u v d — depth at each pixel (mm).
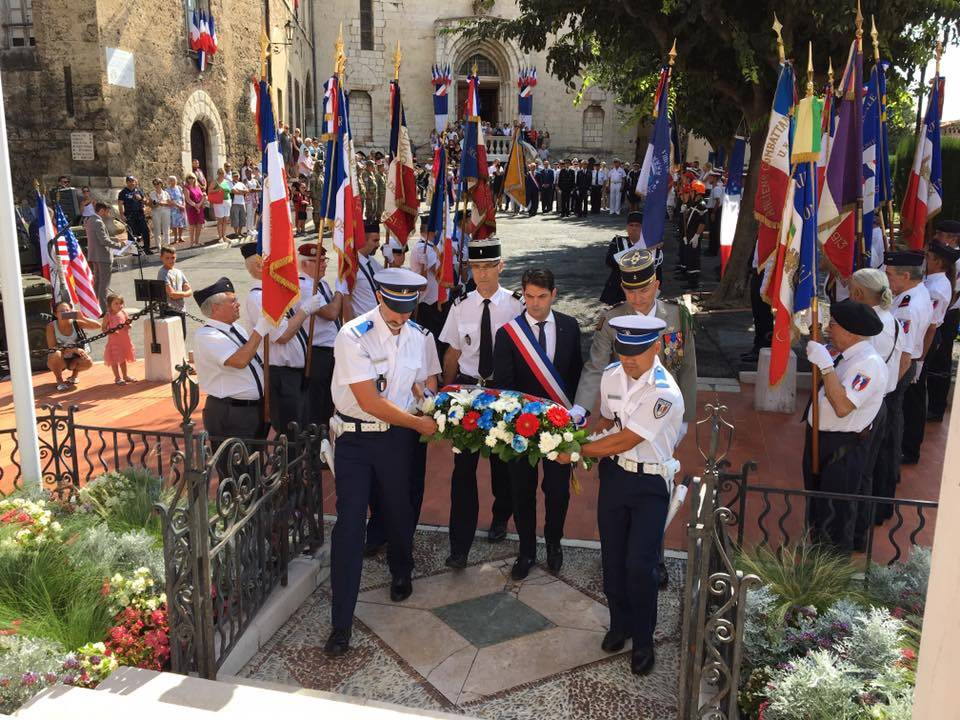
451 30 13320
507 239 21047
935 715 1660
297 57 33750
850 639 3465
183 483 3898
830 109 5734
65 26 18234
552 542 4848
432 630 4270
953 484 1650
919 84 11172
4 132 4801
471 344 4996
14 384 5070
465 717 3414
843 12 9648
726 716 3275
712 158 22375
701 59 11852
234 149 25562
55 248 10406
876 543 5312
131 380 9312
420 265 8828
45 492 4855
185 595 3652
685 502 5863
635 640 3910
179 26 21719
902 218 8258
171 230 20344
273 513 4371
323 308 5996
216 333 4992
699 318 12078
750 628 3602
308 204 21594
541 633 4254
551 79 40656
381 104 39906
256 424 5207
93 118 18656
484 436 4188
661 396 3693
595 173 29266
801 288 4629
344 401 4238
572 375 4773
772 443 7180
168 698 3332
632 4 10781
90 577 3951
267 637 4191
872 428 4613
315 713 3252
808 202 4566
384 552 5172
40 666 3418
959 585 1591
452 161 24500
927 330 6227
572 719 3602
